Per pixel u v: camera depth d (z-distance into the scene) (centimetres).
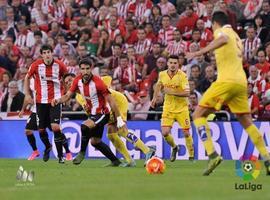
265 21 6500
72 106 6103
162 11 6850
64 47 6750
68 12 7181
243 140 5697
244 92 3572
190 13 6681
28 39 6988
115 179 3391
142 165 4875
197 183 3031
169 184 2950
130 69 6347
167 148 5812
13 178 3572
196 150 5741
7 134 6034
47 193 2666
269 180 3306
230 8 6744
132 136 4712
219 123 5738
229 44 3516
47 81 4912
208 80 6081
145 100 6153
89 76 4478
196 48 6325
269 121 5681
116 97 4694
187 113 5266
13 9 7231
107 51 6731
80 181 3288
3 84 6356
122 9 7019
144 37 6631
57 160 5497
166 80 5188
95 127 4575
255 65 6016
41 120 4978
